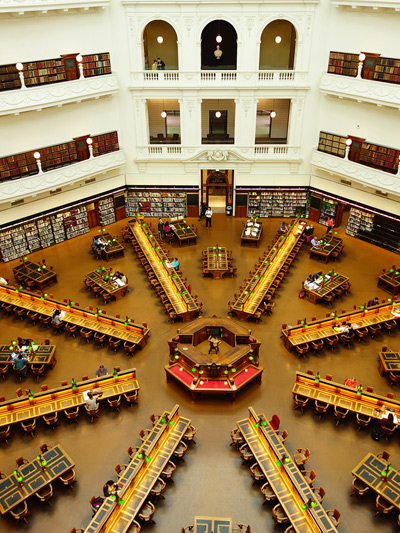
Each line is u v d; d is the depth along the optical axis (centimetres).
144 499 1242
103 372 1677
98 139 2531
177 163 2695
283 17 2302
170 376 1702
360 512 1295
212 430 1538
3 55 2042
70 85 2248
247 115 2542
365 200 2495
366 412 1495
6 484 1271
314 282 2141
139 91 2497
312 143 2611
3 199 2180
